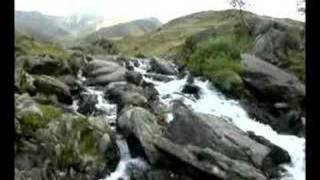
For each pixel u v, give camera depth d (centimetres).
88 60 3294
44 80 2223
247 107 2581
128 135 1888
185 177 1686
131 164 1769
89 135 1728
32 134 1563
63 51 3403
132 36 8500
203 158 1681
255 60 2784
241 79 2756
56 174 1545
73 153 1631
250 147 1803
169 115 2173
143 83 2841
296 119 2327
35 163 1505
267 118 2444
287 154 1906
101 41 6056
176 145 1739
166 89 2862
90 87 2673
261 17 3541
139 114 1919
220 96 2739
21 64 2453
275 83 2538
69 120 1708
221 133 1842
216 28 3888
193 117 1889
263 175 1644
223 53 3141
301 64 2947
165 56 4875
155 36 7938
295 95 2478
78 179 1592
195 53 3334
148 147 1759
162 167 1734
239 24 3688
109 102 2386
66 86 2334
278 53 3025
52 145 1583
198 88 2775
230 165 1653
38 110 1664
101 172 1662
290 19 3816
